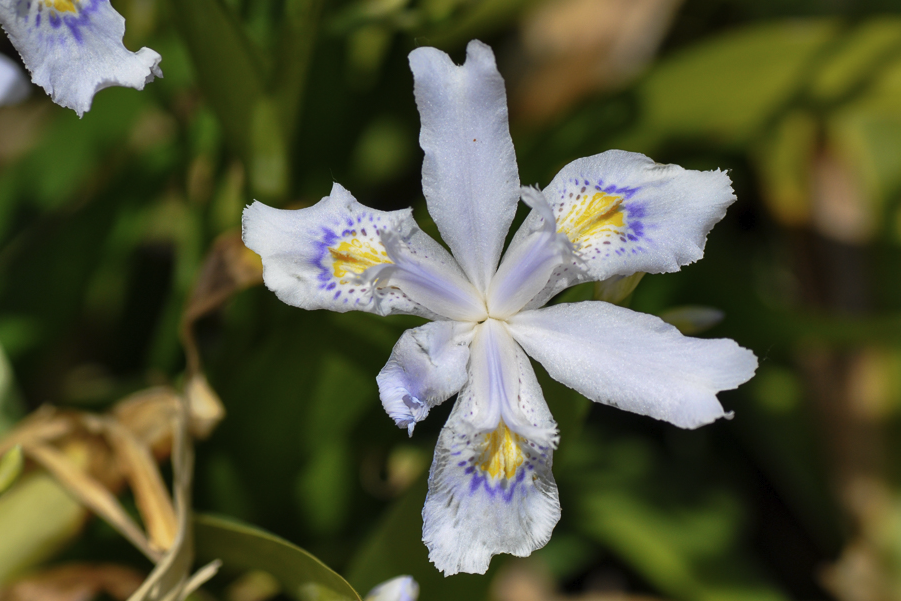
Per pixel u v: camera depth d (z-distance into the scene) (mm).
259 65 395
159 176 445
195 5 386
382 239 364
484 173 366
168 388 402
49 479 399
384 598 376
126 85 367
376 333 399
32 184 435
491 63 363
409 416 359
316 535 423
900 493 435
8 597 395
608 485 443
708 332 435
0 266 435
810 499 441
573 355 367
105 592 408
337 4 433
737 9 498
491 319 370
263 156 402
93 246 439
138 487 397
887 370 441
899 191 446
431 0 431
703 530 438
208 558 398
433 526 361
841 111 435
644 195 367
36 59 367
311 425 410
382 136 489
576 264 369
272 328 413
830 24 425
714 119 437
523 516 363
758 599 427
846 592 435
